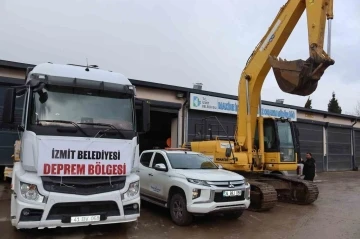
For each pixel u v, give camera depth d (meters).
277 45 10.41
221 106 19.55
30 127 6.06
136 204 6.46
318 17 8.84
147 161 9.80
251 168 10.78
